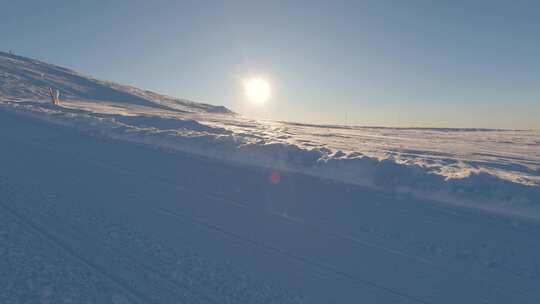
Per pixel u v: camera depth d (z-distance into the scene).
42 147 16.28
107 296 5.58
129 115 28.30
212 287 5.97
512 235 8.45
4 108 27.14
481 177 11.48
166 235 7.81
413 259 7.21
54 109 30.30
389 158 13.70
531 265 7.11
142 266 6.50
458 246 7.84
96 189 10.71
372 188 11.95
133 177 12.22
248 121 44.19
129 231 7.91
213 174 13.00
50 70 71.44
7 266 6.21
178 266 6.57
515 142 34.94
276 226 8.59
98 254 6.84
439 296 6.00
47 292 5.58
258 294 5.84
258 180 12.45
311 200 10.55
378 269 6.77
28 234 7.49
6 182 10.80
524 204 9.91
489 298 6.00
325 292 5.99
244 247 7.43
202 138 17.88
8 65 63.69
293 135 26.75
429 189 11.30
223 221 8.76
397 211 9.83
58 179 11.52
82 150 16.12
